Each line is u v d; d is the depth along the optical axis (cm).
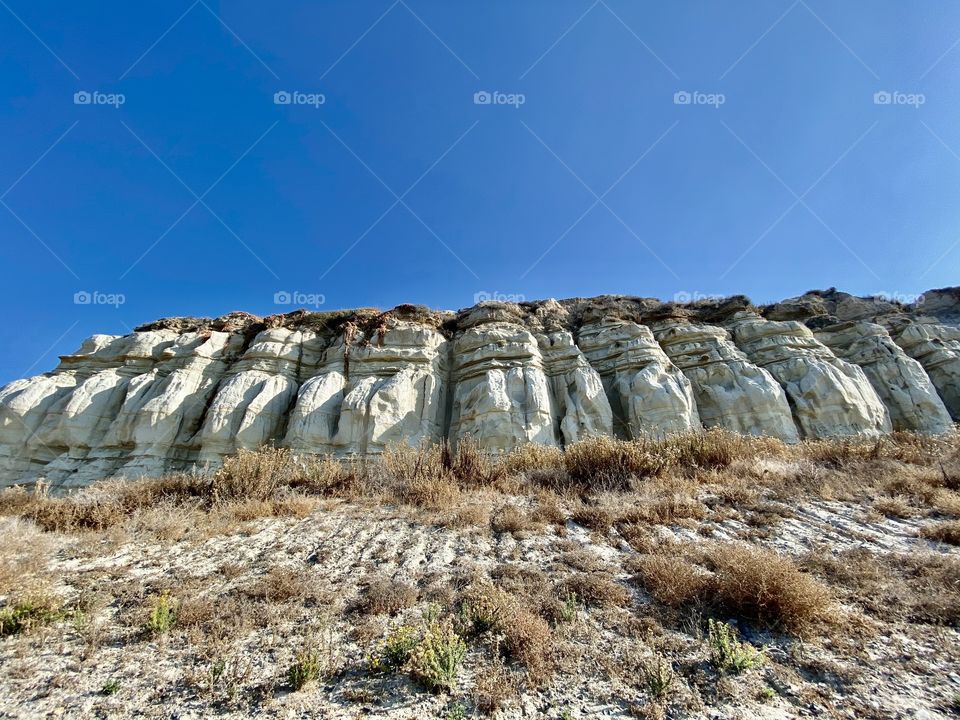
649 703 322
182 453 2317
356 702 330
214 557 603
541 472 1061
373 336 2745
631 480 928
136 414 2383
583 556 572
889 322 2850
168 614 427
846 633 403
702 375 2458
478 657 378
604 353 2691
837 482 888
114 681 348
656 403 2197
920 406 2309
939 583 475
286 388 2545
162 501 856
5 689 341
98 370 2767
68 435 2345
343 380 2517
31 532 674
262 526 734
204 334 2811
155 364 2767
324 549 629
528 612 424
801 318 2975
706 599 452
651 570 508
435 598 477
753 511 754
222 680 350
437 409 2450
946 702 318
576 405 2303
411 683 348
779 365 2462
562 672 360
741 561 465
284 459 1120
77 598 477
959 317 2939
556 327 2889
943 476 855
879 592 468
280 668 366
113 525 733
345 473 1065
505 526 702
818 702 322
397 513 796
